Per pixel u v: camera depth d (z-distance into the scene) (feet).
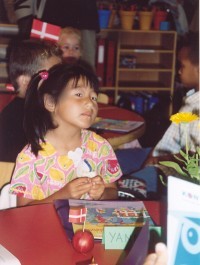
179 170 4.90
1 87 12.12
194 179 4.75
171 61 17.10
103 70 16.90
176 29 16.79
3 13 14.94
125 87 17.24
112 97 17.28
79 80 6.48
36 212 5.65
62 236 5.10
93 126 9.16
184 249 3.53
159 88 17.33
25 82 8.17
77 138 6.65
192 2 16.26
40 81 6.59
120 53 17.70
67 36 11.99
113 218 5.36
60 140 6.51
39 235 5.11
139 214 5.49
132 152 10.59
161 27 16.98
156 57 18.11
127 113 10.33
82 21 14.52
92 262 4.44
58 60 8.34
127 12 16.56
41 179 6.45
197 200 3.40
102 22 16.66
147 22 16.78
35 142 6.45
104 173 6.94
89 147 6.77
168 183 3.50
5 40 14.37
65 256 4.72
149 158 9.08
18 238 5.03
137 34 17.72
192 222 3.47
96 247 4.88
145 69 17.19
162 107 16.06
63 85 6.44
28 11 14.37
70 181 6.34
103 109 10.54
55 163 6.50
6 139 7.42
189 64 8.97
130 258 4.12
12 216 5.53
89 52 14.93
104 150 6.88
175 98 14.85
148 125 15.03
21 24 14.39
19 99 7.66
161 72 18.01
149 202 5.89
